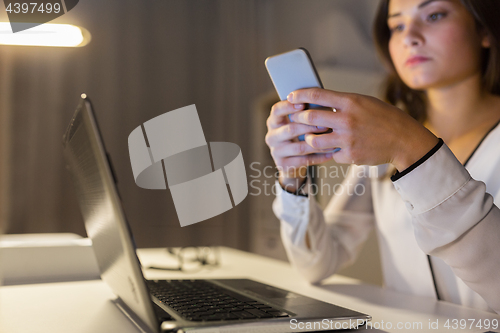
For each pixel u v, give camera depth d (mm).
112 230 391
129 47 2486
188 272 935
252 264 1046
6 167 2193
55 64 2295
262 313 440
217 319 410
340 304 626
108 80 2426
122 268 408
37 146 2240
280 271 946
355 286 781
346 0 2465
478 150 750
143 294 360
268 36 2828
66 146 520
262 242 2365
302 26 2688
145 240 2367
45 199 2242
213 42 2709
